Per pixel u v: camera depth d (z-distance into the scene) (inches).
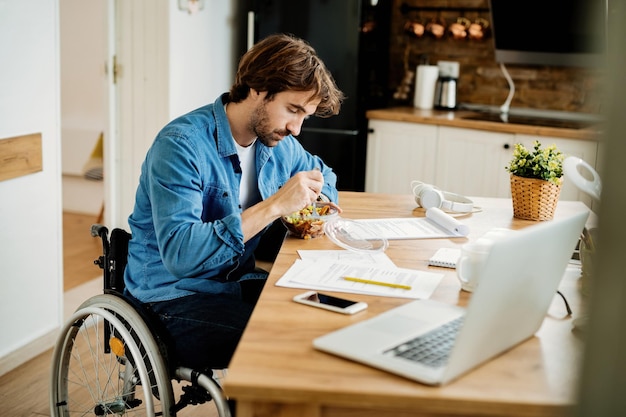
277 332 54.2
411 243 80.4
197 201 74.4
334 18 168.4
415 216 92.5
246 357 49.8
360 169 177.5
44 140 118.2
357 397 45.6
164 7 156.6
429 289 64.9
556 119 171.3
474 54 183.6
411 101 193.5
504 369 49.9
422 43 189.0
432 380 46.4
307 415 47.5
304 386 45.9
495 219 91.7
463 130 163.8
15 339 116.1
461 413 45.6
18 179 113.1
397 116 171.2
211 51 175.9
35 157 115.4
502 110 179.2
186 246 70.7
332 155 173.8
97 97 234.4
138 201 81.0
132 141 164.1
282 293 62.9
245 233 72.7
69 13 233.3
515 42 171.8
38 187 117.9
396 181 175.0
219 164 79.0
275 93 75.4
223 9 179.2
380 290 64.2
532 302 52.8
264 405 47.5
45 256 121.2
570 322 59.4
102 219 195.5
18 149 111.3
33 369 116.2
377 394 45.4
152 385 77.6
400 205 98.6
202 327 73.7
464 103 186.7
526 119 167.3
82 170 215.0
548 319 60.0
